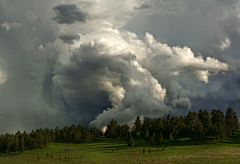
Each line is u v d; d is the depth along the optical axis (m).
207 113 177.50
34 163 86.06
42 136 160.38
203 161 66.31
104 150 129.25
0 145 147.25
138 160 49.97
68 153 119.50
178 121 169.00
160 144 139.50
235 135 152.00
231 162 61.91
